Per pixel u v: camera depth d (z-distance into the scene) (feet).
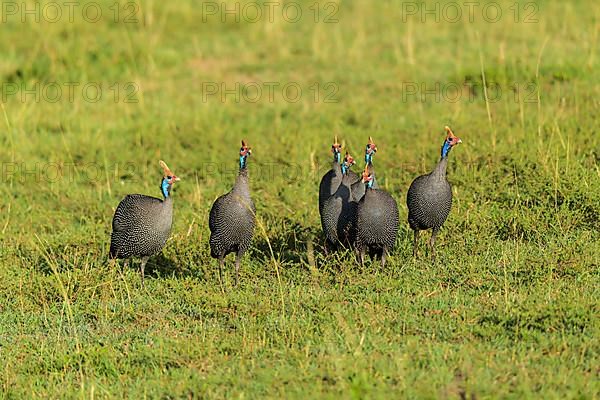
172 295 35.86
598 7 71.51
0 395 28.43
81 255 40.29
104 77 66.80
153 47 71.05
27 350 31.94
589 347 28.89
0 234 42.91
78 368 30.37
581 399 25.84
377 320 31.89
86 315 34.91
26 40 71.56
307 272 37.09
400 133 54.03
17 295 36.47
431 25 74.23
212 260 38.93
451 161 48.01
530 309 31.24
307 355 29.19
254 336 31.32
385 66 67.31
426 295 34.19
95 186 50.24
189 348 30.58
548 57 63.52
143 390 28.22
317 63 68.80
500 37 69.92
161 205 36.27
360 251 36.52
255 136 55.67
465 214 40.75
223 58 70.90
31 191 49.29
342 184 37.29
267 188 48.06
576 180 41.55
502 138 49.93
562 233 38.68
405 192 45.62
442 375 27.30
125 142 55.72
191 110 60.90
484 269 35.96
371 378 27.14
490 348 29.40
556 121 48.88
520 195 42.34
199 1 81.82
